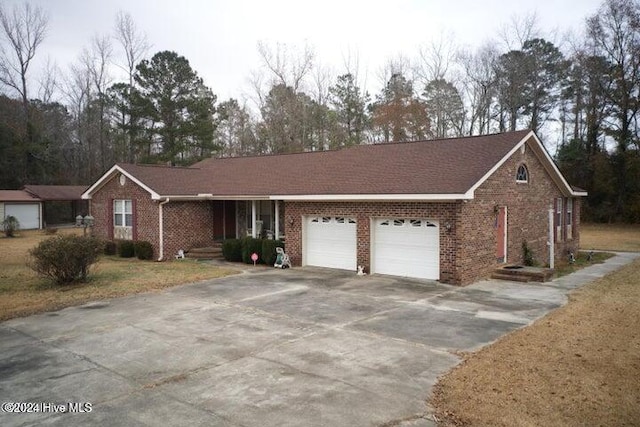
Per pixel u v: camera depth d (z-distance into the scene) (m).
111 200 22.11
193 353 8.05
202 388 6.58
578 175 42.69
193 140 45.53
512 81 43.81
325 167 19.86
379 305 11.41
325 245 17.36
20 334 9.34
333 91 48.28
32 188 40.53
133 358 7.85
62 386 6.73
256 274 16.12
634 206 39.28
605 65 41.28
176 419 5.67
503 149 15.58
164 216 19.91
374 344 8.42
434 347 8.23
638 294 12.38
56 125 51.88
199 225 21.27
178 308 11.31
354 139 46.44
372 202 15.63
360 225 16.02
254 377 6.94
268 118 44.00
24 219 38.81
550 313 10.45
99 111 49.53
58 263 13.84
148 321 10.15
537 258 18.16
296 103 43.25
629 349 7.88
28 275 15.90
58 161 49.78
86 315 10.74
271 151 43.53
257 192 18.92
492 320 9.95
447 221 13.93
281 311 10.91
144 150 46.09
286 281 14.75
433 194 13.51
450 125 45.47
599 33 41.22
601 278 15.08
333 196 15.99
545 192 18.92
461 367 7.21
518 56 44.81
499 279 14.76
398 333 9.09
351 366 7.34
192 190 20.75
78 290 13.40
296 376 6.96
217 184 21.67
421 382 6.68
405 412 5.77
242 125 50.69
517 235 16.77
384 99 47.69
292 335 9.02
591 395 6.12
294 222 17.97
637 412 5.65
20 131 47.09
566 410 5.72
